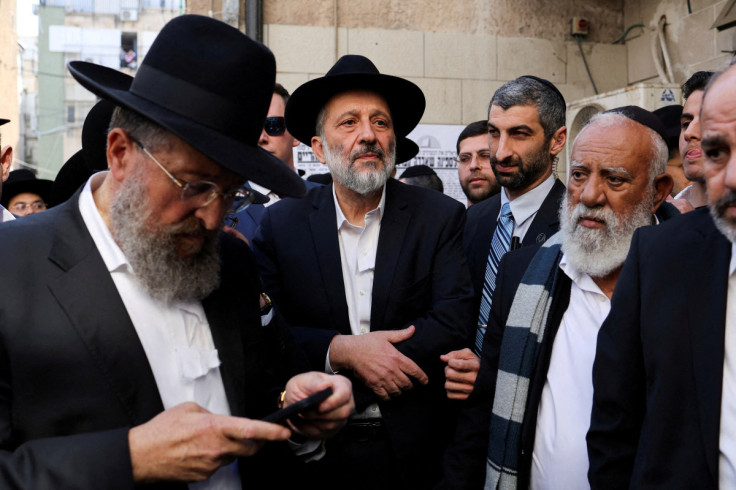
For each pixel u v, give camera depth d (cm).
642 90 512
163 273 138
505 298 219
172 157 131
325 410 142
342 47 586
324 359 218
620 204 192
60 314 131
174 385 143
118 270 142
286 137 388
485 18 610
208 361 149
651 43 598
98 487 117
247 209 324
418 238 232
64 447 121
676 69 576
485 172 402
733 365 135
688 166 273
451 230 234
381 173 229
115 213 138
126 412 133
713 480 133
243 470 159
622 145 192
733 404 133
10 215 306
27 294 131
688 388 140
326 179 434
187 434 122
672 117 359
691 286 143
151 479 123
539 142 272
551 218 263
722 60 525
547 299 203
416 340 216
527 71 618
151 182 133
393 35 594
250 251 177
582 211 195
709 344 137
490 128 285
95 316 134
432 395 229
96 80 142
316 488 217
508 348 205
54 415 128
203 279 146
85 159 199
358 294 233
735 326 136
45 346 129
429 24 600
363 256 235
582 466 184
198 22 138
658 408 142
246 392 159
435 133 603
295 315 235
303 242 236
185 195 133
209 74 134
